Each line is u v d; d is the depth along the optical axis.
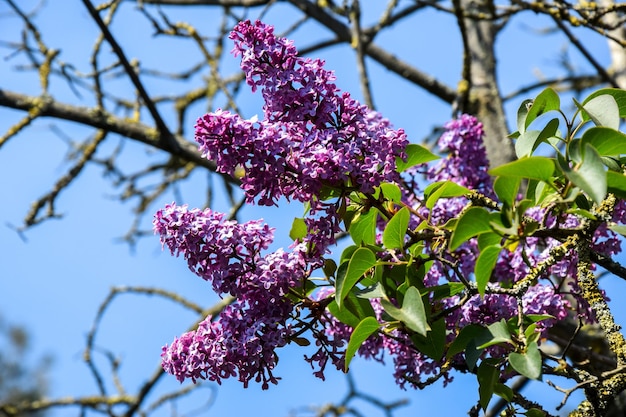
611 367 1.60
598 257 1.41
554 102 1.40
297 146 1.40
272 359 1.40
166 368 1.41
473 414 1.39
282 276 1.40
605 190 1.29
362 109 1.41
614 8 1.92
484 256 1.34
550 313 1.48
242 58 1.41
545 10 2.02
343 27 2.67
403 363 1.49
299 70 1.40
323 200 1.45
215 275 1.39
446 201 1.55
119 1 2.38
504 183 1.34
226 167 1.39
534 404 1.38
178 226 1.39
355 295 1.40
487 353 1.47
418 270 1.44
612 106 1.37
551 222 1.52
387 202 1.46
